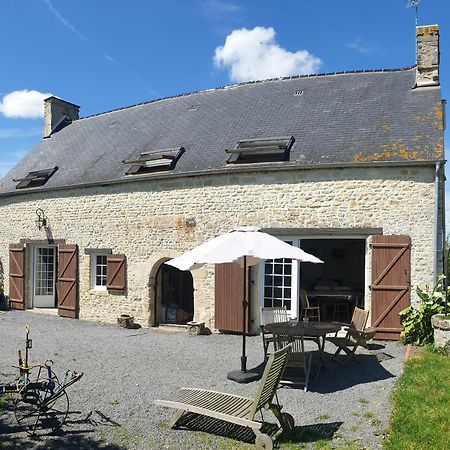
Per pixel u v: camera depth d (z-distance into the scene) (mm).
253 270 10148
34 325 11719
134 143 13398
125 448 4355
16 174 15797
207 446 4434
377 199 9312
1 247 15180
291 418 4789
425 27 11039
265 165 10016
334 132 10406
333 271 14961
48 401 4941
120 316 11727
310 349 8469
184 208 10969
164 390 6094
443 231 9586
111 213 12227
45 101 17922
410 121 9984
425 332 8422
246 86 13805
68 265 13062
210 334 10422
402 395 5500
